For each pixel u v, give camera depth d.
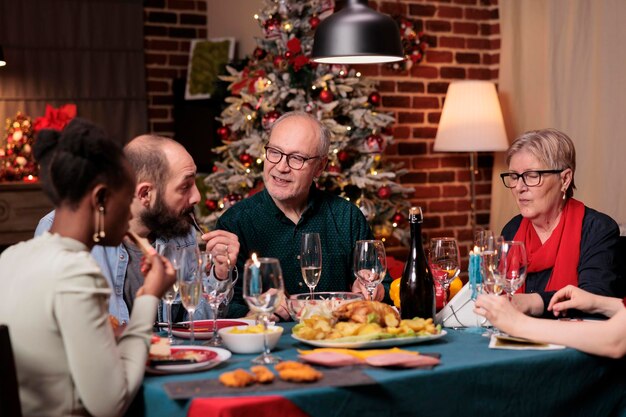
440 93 5.44
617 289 2.55
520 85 5.42
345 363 1.76
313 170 2.81
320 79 4.50
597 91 5.04
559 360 1.90
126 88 6.38
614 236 2.61
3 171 5.70
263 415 1.54
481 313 2.05
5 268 1.72
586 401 1.97
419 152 5.38
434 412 1.73
